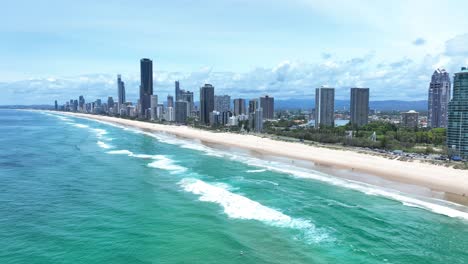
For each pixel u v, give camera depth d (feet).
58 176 186.80
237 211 130.00
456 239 108.68
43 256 93.25
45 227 113.29
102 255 94.17
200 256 94.22
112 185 168.04
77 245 100.01
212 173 199.31
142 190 159.12
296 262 92.22
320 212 130.72
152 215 125.08
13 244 100.22
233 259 92.79
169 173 197.36
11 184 168.25
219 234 108.06
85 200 143.33
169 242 102.37
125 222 118.21
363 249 100.73
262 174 197.88
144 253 95.55
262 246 100.94
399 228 116.57
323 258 94.94
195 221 119.14
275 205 138.41
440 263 93.61
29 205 136.05
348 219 124.06
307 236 108.68
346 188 166.91
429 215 129.08
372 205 140.46
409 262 94.02
